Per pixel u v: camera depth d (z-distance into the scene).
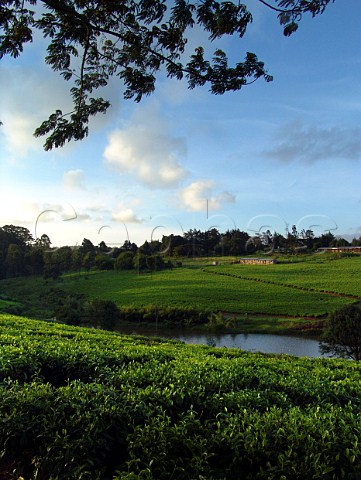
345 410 5.35
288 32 4.75
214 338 43.06
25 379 7.00
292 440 4.02
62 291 69.69
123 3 4.93
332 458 3.76
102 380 6.78
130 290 70.25
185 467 3.87
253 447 3.93
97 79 6.11
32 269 87.38
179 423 4.48
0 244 90.25
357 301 57.84
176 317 51.88
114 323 47.84
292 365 9.75
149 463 3.83
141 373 6.48
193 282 76.50
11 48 5.22
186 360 9.20
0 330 13.40
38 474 4.27
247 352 14.54
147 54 5.44
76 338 13.09
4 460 4.51
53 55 5.59
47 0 4.67
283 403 5.68
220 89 5.66
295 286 70.25
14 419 4.50
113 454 4.36
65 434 4.21
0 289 73.12
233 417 4.66
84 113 6.15
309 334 43.78
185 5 4.68
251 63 5.35
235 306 57.69
